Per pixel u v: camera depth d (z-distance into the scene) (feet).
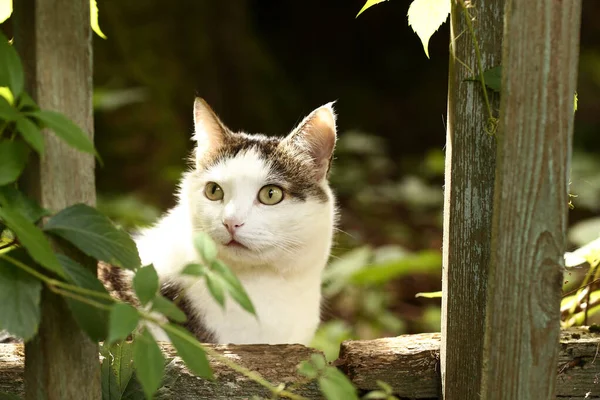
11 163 4.99
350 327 14.25
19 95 5.07
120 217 17.52
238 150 9.22
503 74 5.61
